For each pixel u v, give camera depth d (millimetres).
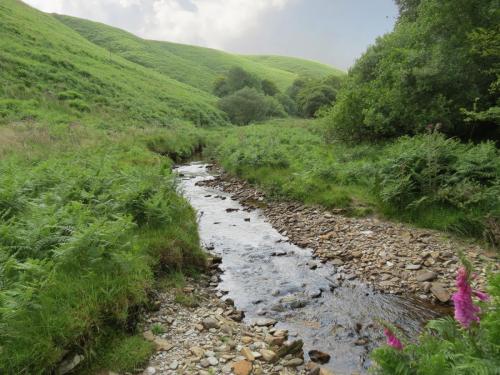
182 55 122250
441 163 10523
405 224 10055
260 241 10047
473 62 13875
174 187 10453
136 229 7723
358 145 18812
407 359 3334
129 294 5543
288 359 5027
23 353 3945
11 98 28141
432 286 7117
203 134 38344
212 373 4578
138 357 4703
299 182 14008
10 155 13109
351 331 5898
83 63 48906
